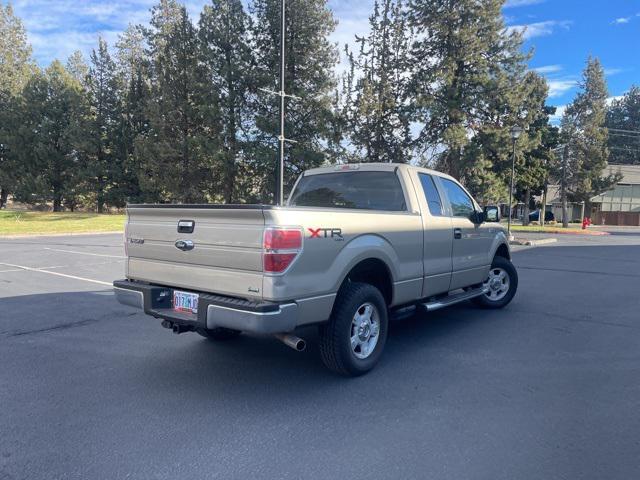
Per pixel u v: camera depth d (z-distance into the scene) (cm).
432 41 2609
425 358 513
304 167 2898
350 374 450
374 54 2594
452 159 2684
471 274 651
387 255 478
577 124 4147
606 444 327
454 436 339
